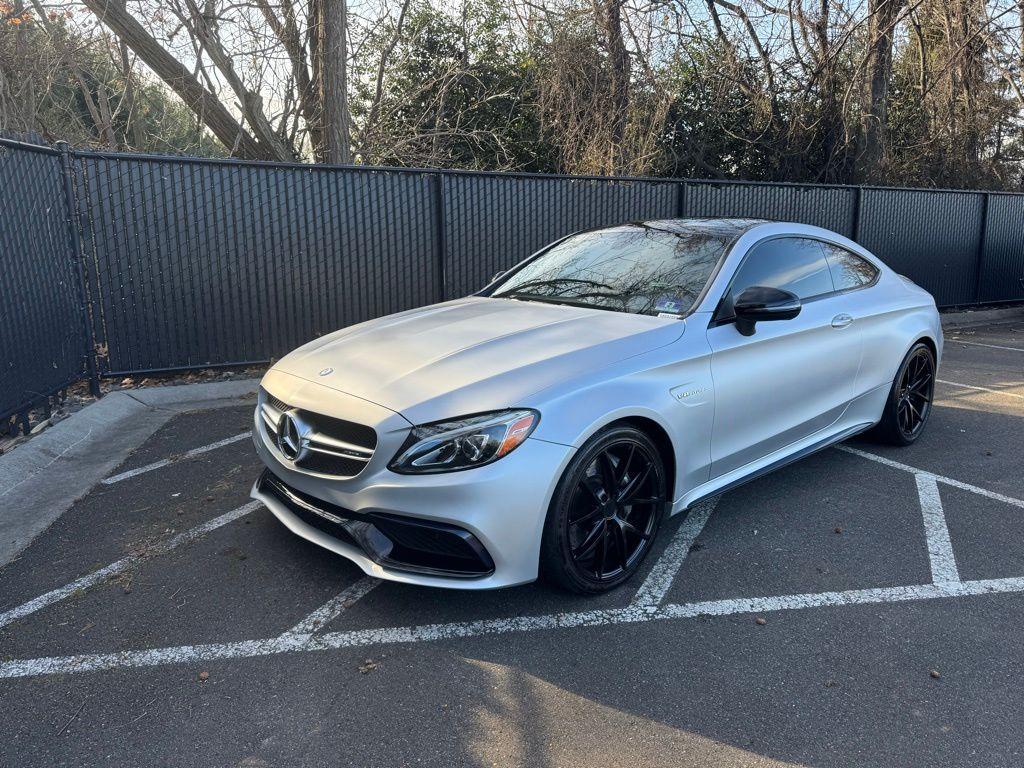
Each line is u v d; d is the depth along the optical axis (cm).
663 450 326
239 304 706
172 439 532
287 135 1143
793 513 402
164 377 696
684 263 388
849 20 1426
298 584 323
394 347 332
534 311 373
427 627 291
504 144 1520
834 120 1500
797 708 243
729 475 366
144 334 670
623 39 1309
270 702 247
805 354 396
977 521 392
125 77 1175
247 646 278
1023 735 229
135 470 468
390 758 222
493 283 460
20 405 491
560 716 240
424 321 375
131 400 620
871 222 1130
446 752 224
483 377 288
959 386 711
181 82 1026
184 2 997
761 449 380
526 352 309
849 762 219
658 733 232
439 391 282
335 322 754
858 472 465
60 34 1099
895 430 493
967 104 1602
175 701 247
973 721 236
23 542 366
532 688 254
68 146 593
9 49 1041
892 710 242
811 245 440
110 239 640
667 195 944
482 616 298
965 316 1211
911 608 305
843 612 302
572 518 294
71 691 253
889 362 470
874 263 496
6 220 480
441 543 272
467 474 265
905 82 1730
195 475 457
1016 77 1566
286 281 724
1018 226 1273
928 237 1189
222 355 707
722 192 991
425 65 1512
